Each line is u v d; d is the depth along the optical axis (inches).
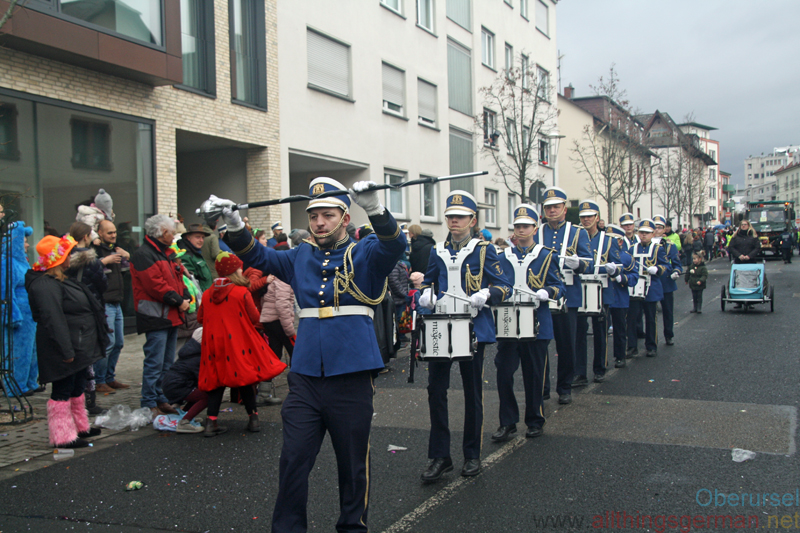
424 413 262.8
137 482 189.0
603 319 321.7
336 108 672.4
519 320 217.5
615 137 1243.2
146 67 438.9
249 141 561.6
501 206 1056.8
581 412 259.3
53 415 221.5
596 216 357.7
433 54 867.4
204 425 248.4
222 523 162.1
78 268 232.4
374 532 152.6
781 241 1306.6
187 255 318.3
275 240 482.3
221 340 234.8
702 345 410.0
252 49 571.8
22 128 390.9
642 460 197.9
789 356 353.7
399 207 798.5
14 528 160.4
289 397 136.2
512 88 908.0
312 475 195.5
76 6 398.0
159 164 481.7
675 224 2210.9
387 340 351.6
